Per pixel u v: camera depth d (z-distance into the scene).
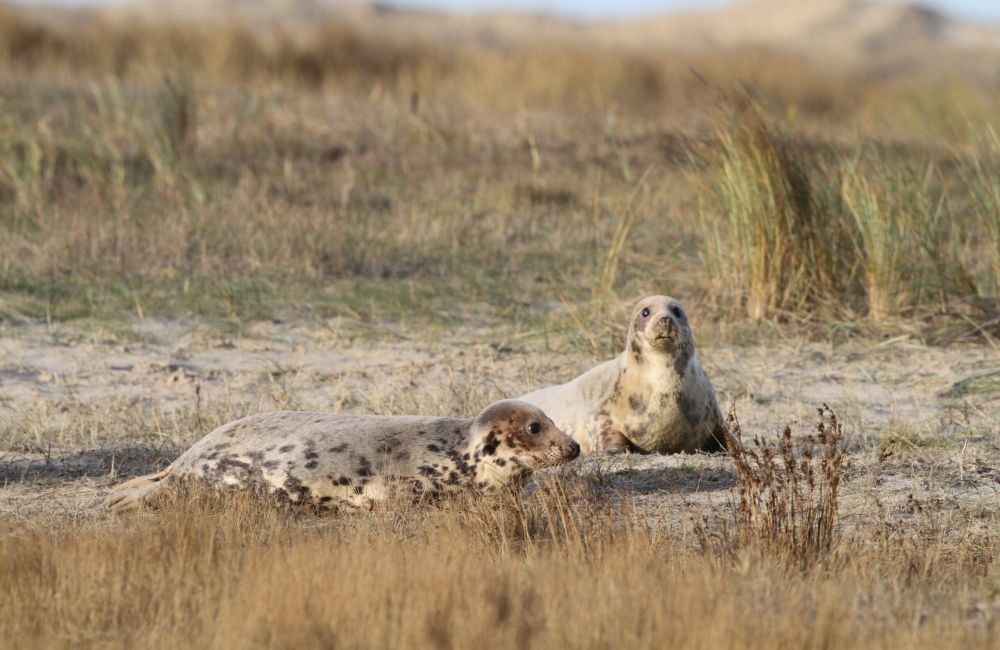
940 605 20.11
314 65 91.12
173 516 22.97
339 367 40.84
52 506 26.41
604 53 95.56
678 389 30.66
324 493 25.14
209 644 17.70
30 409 35.38
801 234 45.31
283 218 56.66
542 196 62.88
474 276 51.81
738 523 23.56
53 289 48.38
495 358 42.12
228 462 25.59
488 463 25.12
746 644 17.55
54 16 178.12
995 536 24.45
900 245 45.00
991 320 43.84
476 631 17.72
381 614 18.06
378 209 60.75
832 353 42.19
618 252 48.38
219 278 50.16
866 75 109.62
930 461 30.16
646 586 19.58
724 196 46.69
